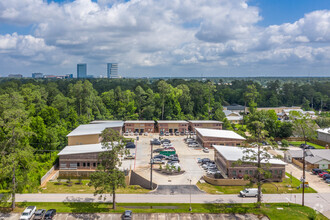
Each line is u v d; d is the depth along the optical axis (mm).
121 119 125438
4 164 44125
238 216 45594
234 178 61062
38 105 100000
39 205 47719
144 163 72688
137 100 134875
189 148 88750
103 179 44719
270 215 45750
